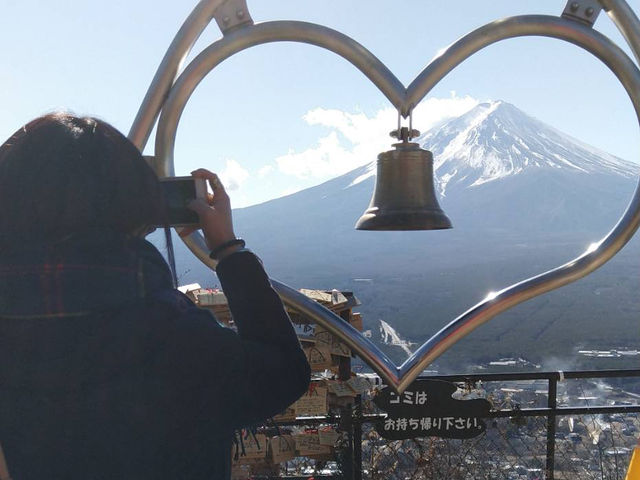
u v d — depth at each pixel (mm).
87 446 1038
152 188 1146
